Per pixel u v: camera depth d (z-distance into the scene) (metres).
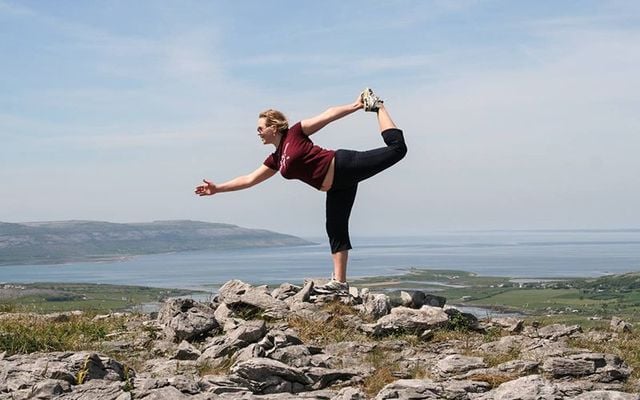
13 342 9.55
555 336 11.13
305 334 10.53
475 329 11.36
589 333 11.55
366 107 11.05
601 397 7.13
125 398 7.23
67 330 10.66
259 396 7.50
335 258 12.28
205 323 10.54
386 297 11.90
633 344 10.66
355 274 189.50
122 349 10.02
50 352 9.27
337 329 10.88
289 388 8.14
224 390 7.68
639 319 13.20
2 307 13.89
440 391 7.60
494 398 7.33
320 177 10.92
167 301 11.55
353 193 11.87
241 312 11.66
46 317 12.39
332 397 7.59
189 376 8.27
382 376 8.47
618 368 8.66
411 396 7.45
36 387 7.53
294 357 8.83
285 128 11.08
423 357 9.59
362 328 10.84
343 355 9.56
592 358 8.64
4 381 7.91
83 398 7.35
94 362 8.29
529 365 8.62
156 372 8.74
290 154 10.88
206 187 11.42
